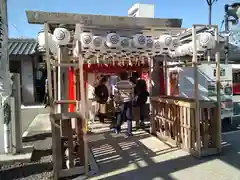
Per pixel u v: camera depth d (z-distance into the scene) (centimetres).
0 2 438
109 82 867
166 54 611
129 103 635
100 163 443
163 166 421
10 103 476
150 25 443
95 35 469
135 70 826
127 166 425
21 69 1426
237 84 1744
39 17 374
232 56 1180
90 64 757
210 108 480
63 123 392
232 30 1095
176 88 749
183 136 511
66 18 389
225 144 547
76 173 391
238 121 809
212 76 663
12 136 479
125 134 657
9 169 426
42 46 460
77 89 569
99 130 716
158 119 634
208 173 387
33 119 943
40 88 1520
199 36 481
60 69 546
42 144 577
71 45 500
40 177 392
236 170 397
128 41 470
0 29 441
